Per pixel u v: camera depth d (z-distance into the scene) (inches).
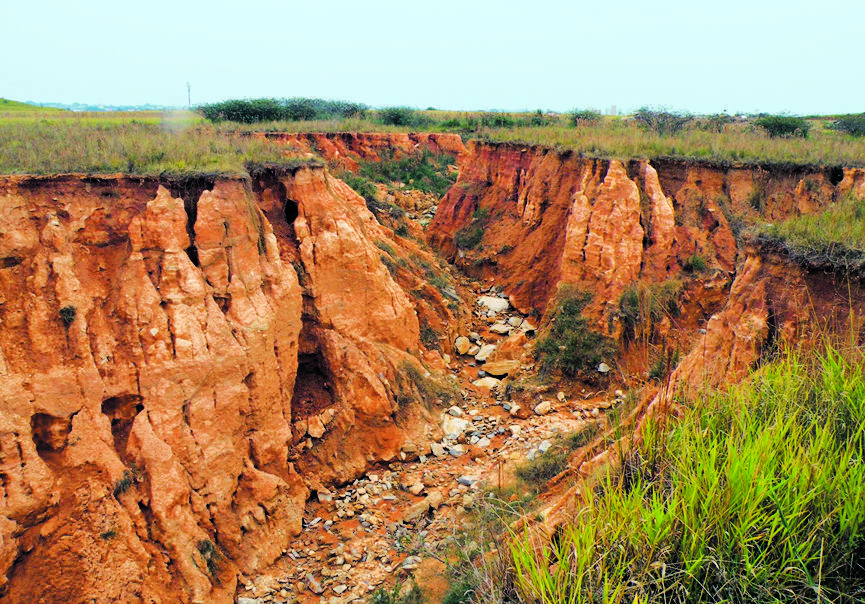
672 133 1293.1
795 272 396.8
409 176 1733.5
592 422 597.0
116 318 473.4
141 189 518.0
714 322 440.1
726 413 278.2
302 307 633.6
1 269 436.5
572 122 2130.9
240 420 504.1
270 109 2090.3
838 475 215.8
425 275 942.4
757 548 212.5
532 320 946.7
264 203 655.1
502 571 256.5
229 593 446.0
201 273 518.9
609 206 821.2
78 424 428.8
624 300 767.7
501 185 1217.4
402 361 692.1
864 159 895.7
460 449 634.8
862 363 269.6
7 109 1974.7
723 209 845.2
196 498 459.2
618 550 225.6
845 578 197.8
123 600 394.3
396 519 534.9
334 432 604.4
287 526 509.4
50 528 394.9
